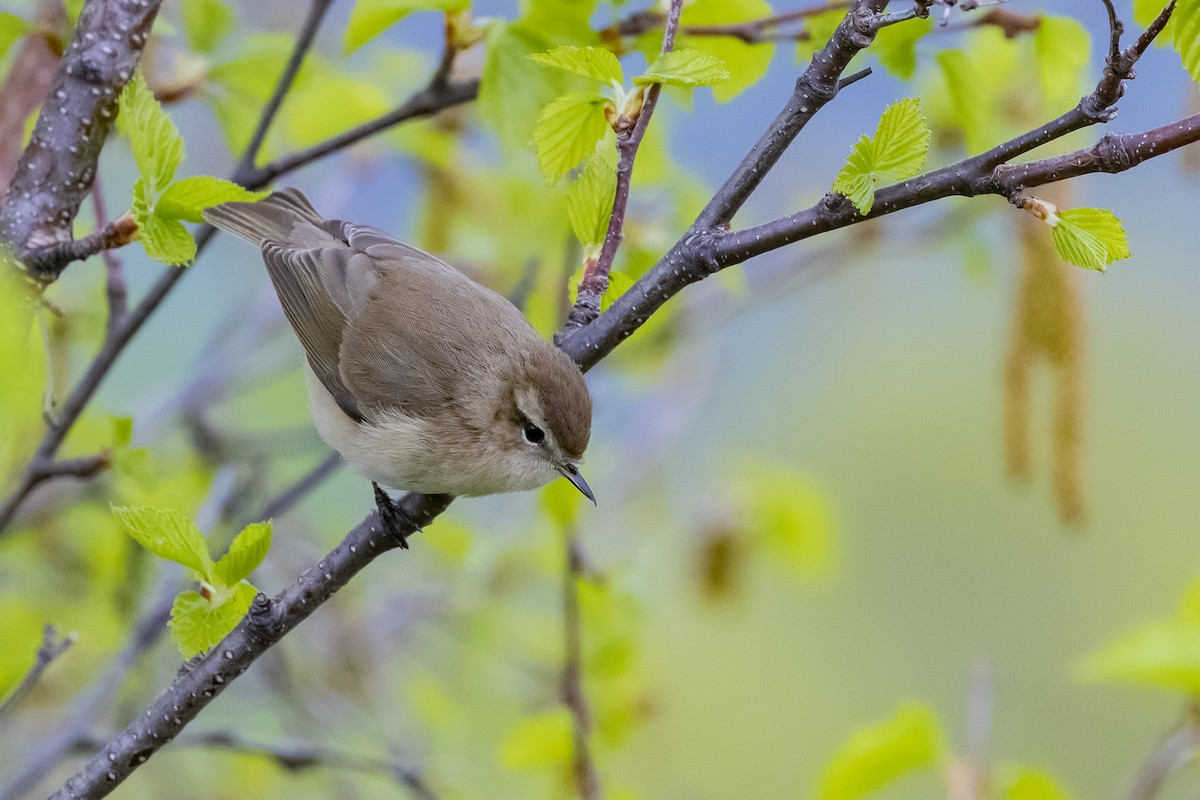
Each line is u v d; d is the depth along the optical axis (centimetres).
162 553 640
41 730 1134
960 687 2025
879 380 2122
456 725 1270
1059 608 2125
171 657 1226
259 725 1295
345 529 1384
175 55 980
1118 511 2202
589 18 870
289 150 1155
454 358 923
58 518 1209
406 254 1026
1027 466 973
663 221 1098
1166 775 833
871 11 660
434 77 879
